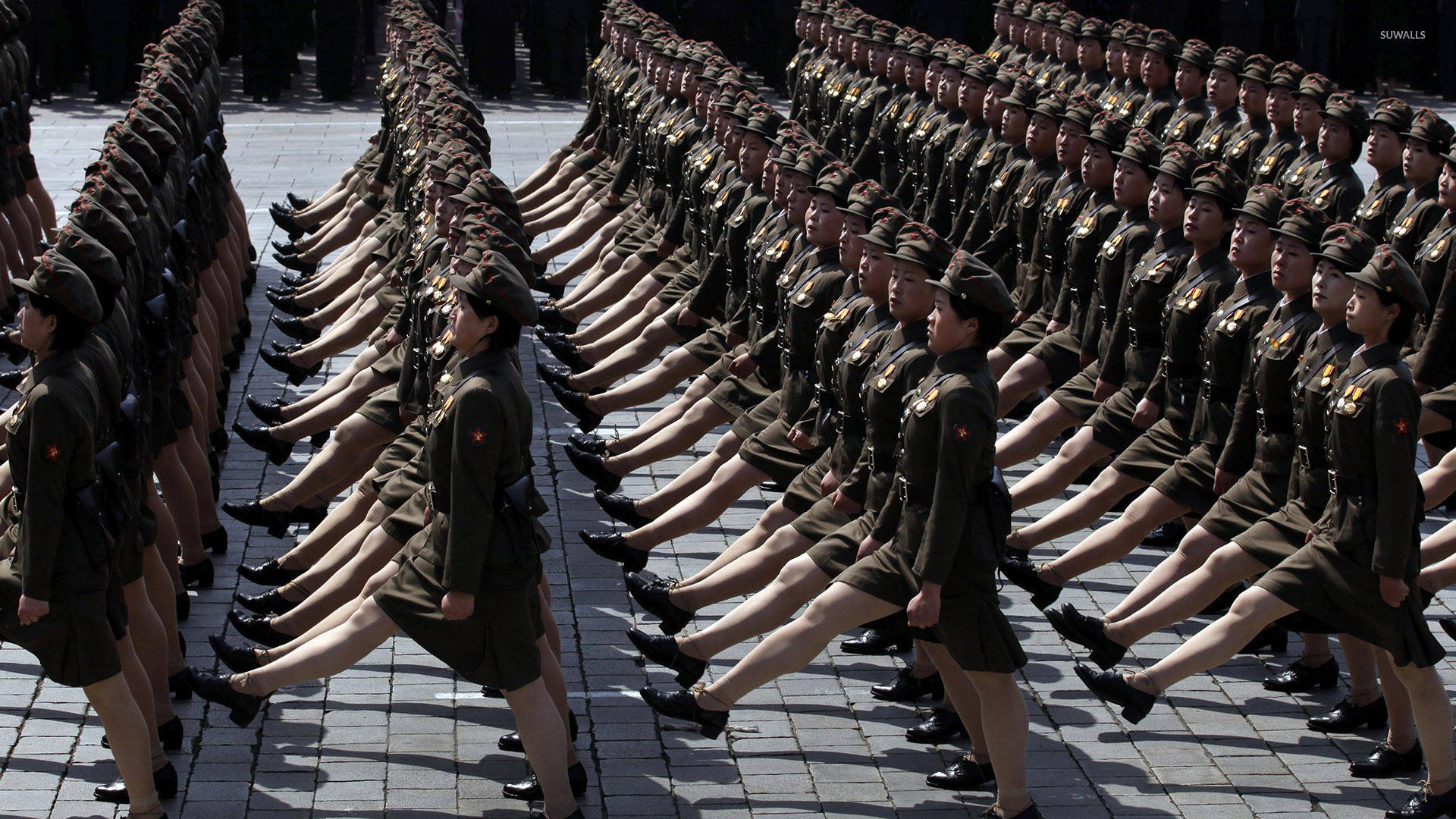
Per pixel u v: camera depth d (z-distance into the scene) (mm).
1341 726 10469
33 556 8375
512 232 11297
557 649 10172
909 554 9078
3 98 19188
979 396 8688
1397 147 14305
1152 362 12031
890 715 10625
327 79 36062
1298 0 34750
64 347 8602
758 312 12977
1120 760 10070
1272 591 9406
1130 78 21188
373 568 10672
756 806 9445
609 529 13695
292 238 22062
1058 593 11492
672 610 10750
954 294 8734
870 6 34938
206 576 12406
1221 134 18641
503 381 8773
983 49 35875
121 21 33781
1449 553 11203
